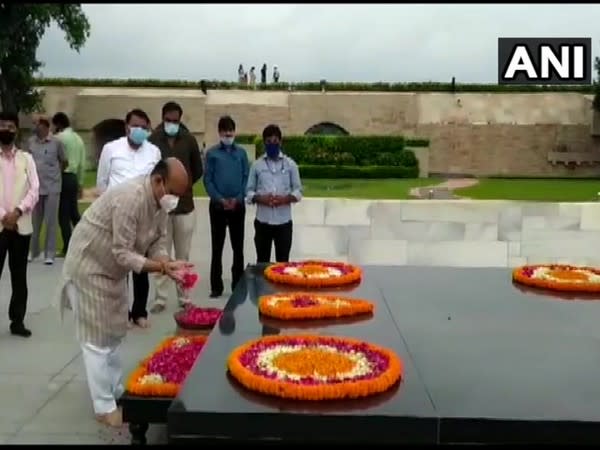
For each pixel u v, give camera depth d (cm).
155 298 680
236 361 306
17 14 2291
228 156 700
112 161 564
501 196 1984
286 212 699
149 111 3303
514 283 540
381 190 2252
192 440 258
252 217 834
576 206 822
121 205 363
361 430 255
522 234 829
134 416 340
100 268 376
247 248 840
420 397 278
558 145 3312
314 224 831
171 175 368
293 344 336
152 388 341
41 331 577
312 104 3416
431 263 834
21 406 416
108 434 375
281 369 295
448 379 302
